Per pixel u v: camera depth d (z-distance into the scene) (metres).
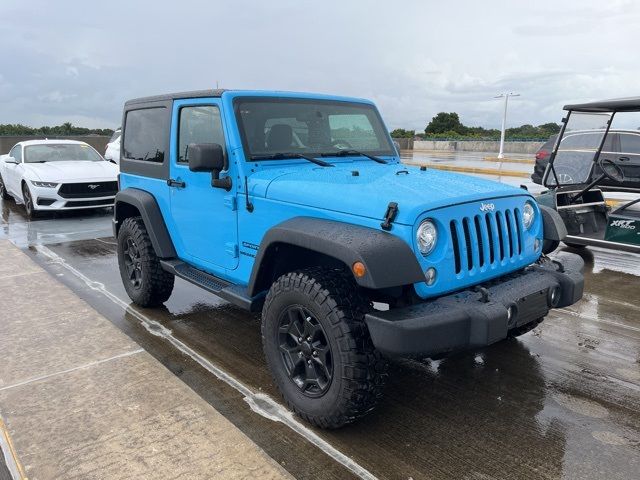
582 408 3.34
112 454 2.71
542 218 3.71
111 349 3.99
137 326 4.71
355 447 2.89
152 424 2.98
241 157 3.61
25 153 11.18
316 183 3.25
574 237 6.80
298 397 3.10
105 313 5.04
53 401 3.22
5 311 4.79
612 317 4.97
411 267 2.66
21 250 7.52
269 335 3.23
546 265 3.54
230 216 3.76
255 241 3.56
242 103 3.78
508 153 35.06
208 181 3.93
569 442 2.96
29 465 2.62
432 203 2.80
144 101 4.85
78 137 25.98
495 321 2.76
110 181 10.32
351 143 4.37
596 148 7.20
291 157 3.85
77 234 8.80
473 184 3.37
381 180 3.33
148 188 4.82
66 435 2.87
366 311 2.82
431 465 2.74
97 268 6.66
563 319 4.93
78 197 10.04
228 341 4.38
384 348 2.61
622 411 3.31
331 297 2.81
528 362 4.02
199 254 4.22
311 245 2.87
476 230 3.06
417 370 3.88
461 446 2.92
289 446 2.90
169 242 4.63
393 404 3.38
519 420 3.19
